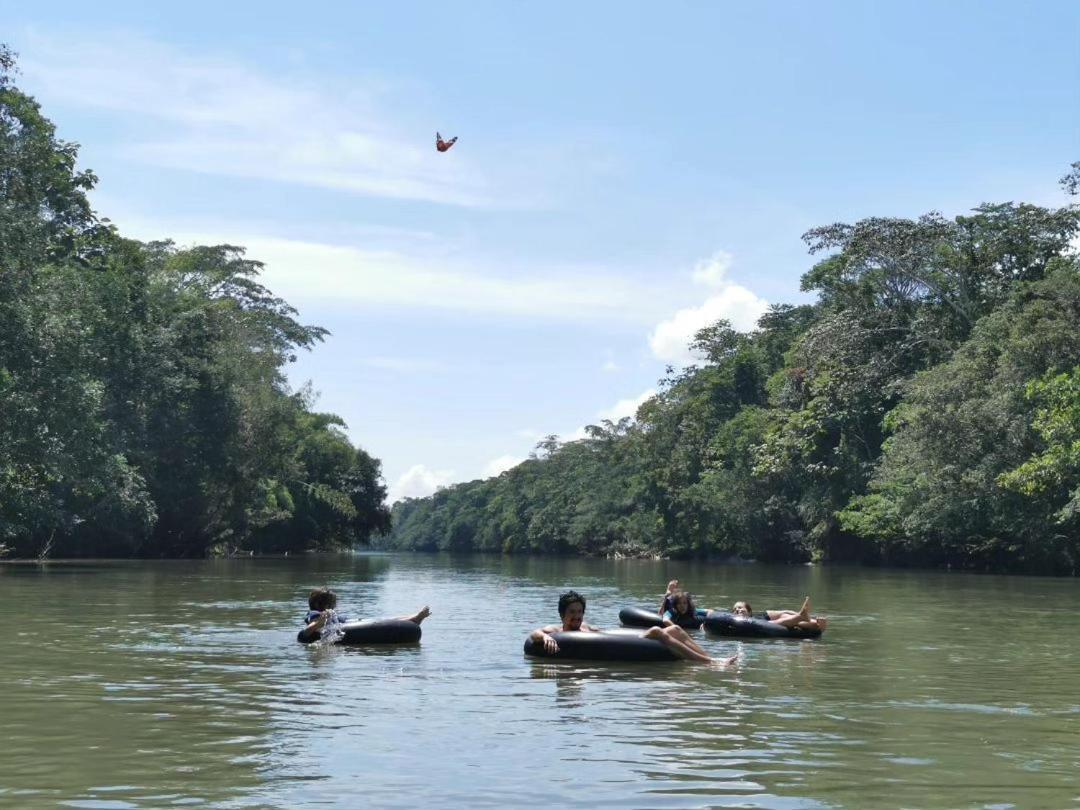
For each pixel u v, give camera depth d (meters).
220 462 64.25
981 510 48.50
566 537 131.75
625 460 123.00
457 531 199.00
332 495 93.81
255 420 69.25
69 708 10.28
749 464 74.56
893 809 6.66
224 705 10.48
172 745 8.54
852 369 62.34
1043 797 6.96
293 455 83.06
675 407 93.56
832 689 11.78
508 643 16.58
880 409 61.25
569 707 10.46
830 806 6.74
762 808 6.69
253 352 72.50
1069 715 10.12
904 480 52.53
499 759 8.07
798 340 71.31
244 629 18.48
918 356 61.88
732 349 92.50
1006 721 9.79
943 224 61.09
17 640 16.62
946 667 13.86
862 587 36.38
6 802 6.76
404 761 7.99
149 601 25.44
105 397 50.56
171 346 57.16
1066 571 48.66
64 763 7.88
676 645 14.27
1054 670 13.57
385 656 14.74
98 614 21.59
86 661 13.99
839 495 63.50
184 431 60.38
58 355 39.88
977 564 56.28
